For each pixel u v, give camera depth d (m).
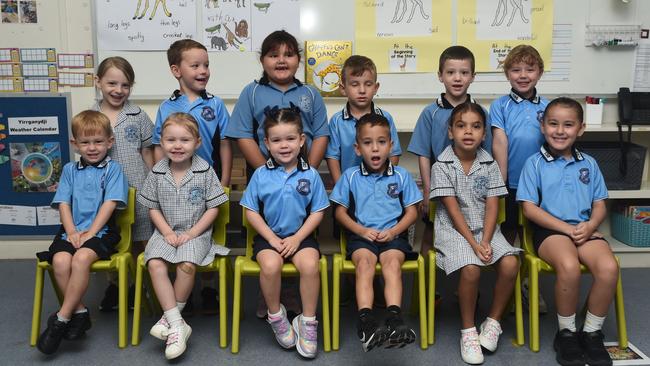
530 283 2.13
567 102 2.17
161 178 2.21
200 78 2.41
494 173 2.19
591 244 2.10
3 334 2.26
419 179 3.04
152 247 2.12
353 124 2.39
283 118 2.12
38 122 3.12
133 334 2.16
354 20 2.98
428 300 2.30
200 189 2.21
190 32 2.99
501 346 2.16
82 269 2.06
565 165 2.21
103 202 2.26
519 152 2.40
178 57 2.39
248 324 2.37
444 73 2.36
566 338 2.05
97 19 2.97
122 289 2.13
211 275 2.47
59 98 3.09
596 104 3.01
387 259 2.07
